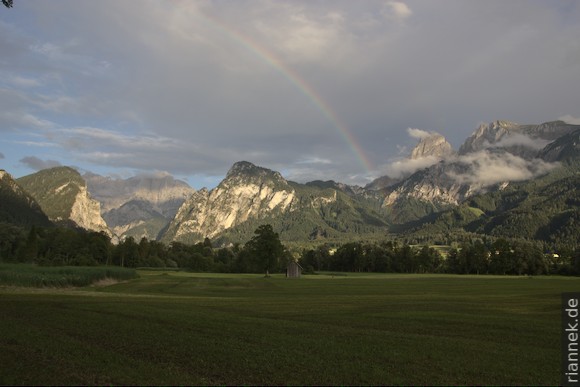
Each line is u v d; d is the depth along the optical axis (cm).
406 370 2245
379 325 3634
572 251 18712
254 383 2000
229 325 3547
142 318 3875
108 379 2006
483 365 2350
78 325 3456
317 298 6144
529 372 2231
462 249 19350
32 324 3462
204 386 1925
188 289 8212
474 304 5159
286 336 3097
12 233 19788
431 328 3494
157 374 2102
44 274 8075
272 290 7994
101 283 9388
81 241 19162
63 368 2184
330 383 2020
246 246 18625
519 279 12644
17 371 2114
